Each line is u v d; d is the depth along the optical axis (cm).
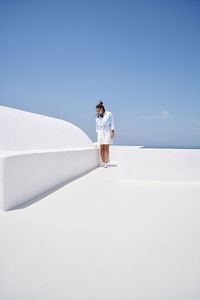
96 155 789
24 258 176
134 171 525
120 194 387
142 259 176
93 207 310
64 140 798
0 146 514
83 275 156
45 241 205
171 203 331
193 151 496
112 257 178
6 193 294
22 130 625
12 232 224
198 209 303
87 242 203
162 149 510
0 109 638
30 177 354
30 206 315
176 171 505
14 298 134
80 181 516
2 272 158
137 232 226
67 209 300
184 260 175
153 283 148
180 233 225
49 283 147
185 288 144
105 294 138
